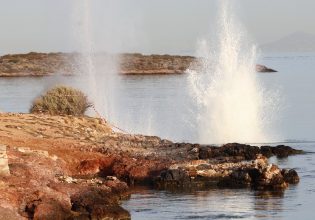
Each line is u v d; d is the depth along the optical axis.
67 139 45.16
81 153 41.81
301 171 41.97
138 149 44.91
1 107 87.12
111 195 34.44
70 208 30.64
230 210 32.97
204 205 33.91
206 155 43.50
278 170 38.12
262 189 37.34
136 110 79.44
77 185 33.62
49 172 35.44
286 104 90.50
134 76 182.88
